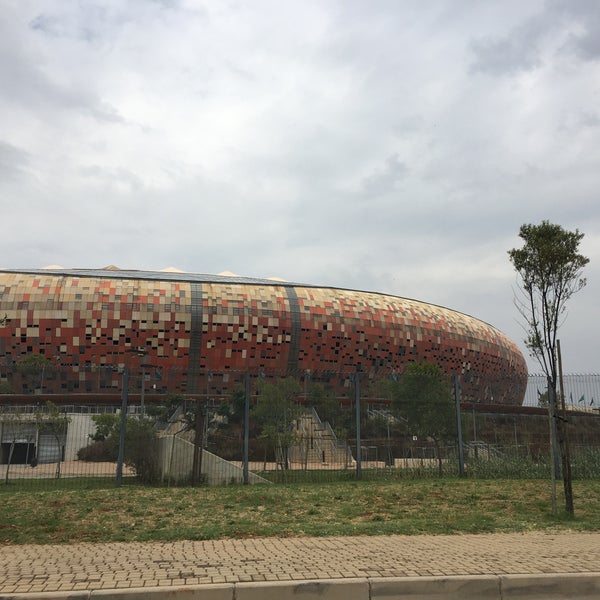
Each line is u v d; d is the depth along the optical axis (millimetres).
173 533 11453
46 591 6930
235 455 23047
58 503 15133
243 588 7059
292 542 10555
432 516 14055
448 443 24438
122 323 89688
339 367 97938
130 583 7277
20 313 88188
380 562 8461
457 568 8039
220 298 94750
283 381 27438
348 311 101062
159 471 22922
